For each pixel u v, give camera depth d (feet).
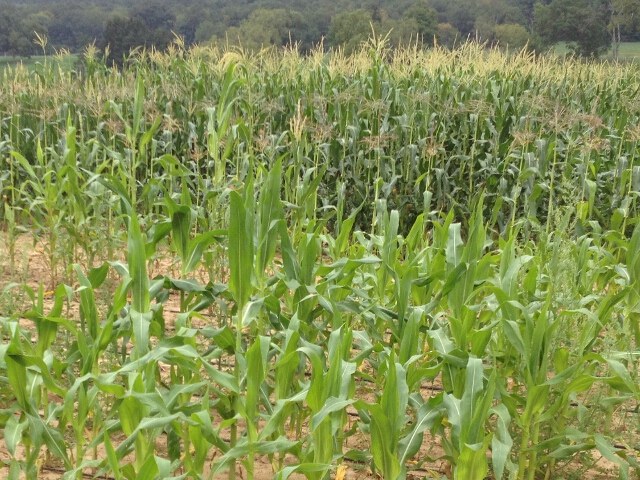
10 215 23.91
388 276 16.88
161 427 11.95
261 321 15.01
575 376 13.39
